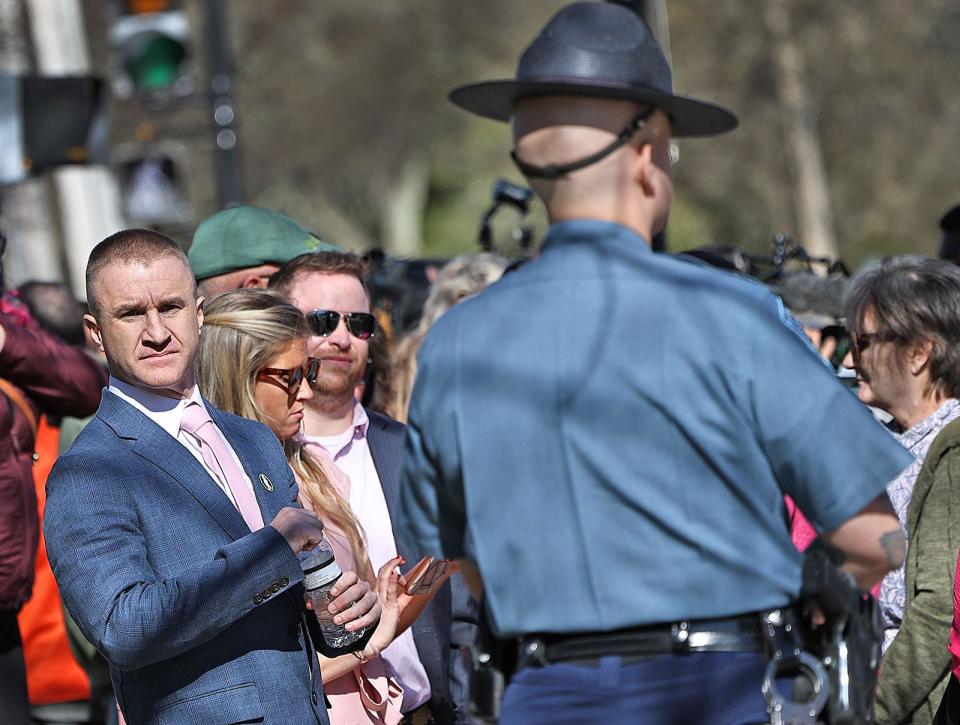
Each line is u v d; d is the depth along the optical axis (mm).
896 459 8461
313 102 87375
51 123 27375
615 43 8914
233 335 12000
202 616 9625
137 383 10555
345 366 13445
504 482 8836
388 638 11977
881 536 8578
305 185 100250
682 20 83562
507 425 8828
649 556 8578
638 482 8586
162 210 33344
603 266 8867
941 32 85375
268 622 10297
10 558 14273
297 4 83062
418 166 103562
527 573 8789
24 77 27344
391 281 23141
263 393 12094
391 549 13250
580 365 8711
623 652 8648
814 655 8719
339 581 10430
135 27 32406
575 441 8672
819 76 84250
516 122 9172
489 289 9203
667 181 9258
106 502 10023
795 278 17141
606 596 8617
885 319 13109
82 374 15227
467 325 9078
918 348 13055
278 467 11203
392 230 103500
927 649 11617
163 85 32531
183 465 10414
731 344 8531
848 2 83938
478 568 8984
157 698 10031
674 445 8570
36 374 14797
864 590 8922
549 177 9031
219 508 10375
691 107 9094
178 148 33781
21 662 14695
